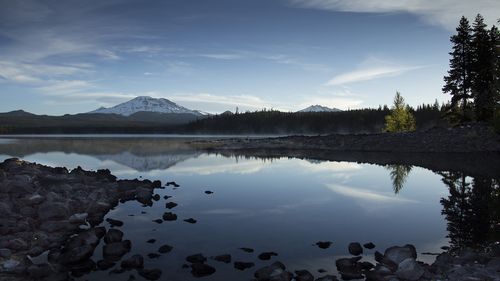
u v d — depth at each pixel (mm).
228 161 45969
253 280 10586
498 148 50781
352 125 174000
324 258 12484
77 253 12297
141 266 11766
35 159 48719
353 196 22828
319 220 17312
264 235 14984
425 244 13906
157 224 16672
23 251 13375
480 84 59156
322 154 55500
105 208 19891
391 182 27828
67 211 17938
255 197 22656
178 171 35844
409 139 59094
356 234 15109
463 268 10844
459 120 62469
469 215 17969
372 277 10641
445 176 30125
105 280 10789
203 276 11031
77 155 55750
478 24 60000
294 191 24641
